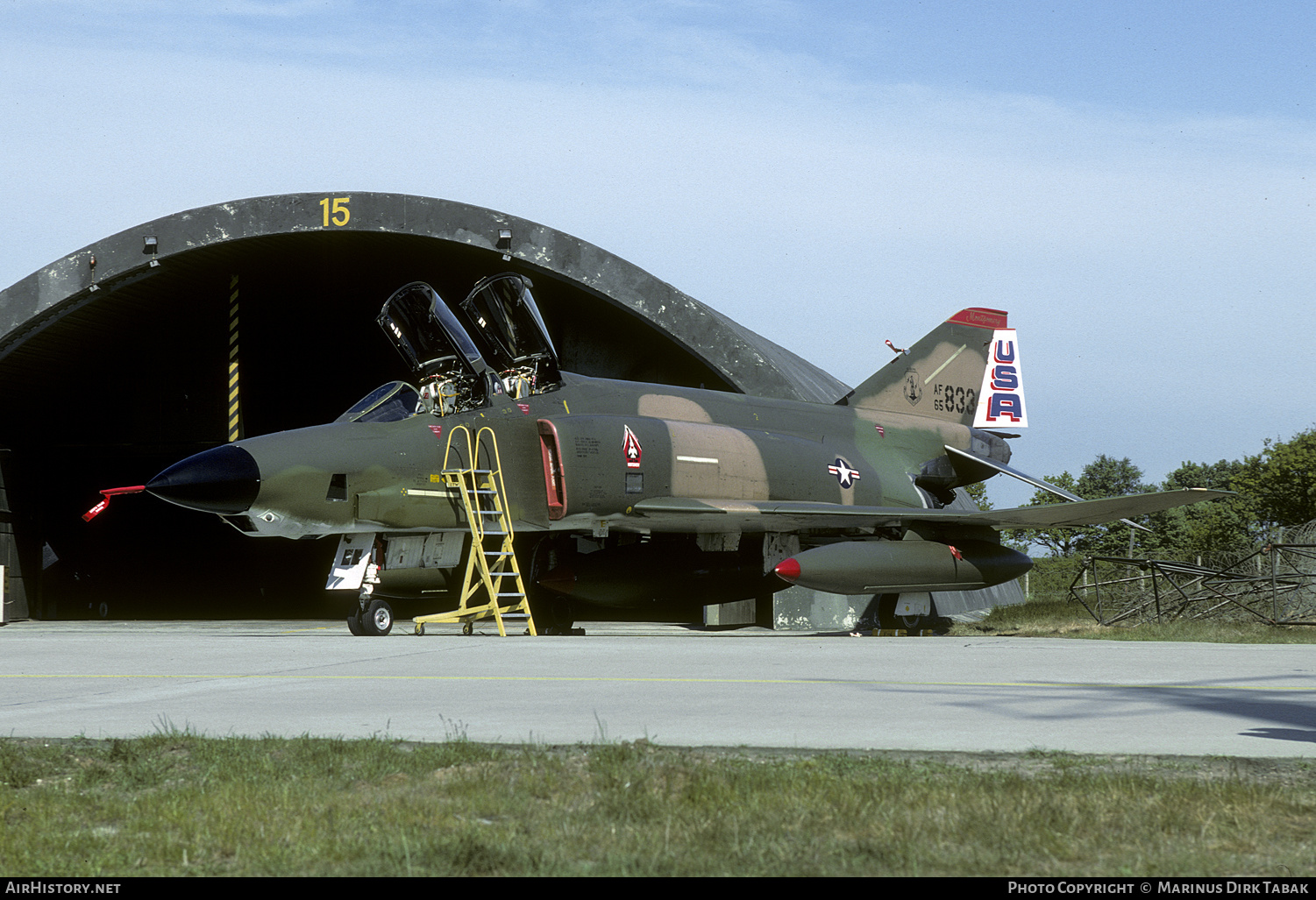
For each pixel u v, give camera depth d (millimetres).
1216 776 4961
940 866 3750
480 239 22328
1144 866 3709
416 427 15695
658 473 17125
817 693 7836
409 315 15641
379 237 23531
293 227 22312
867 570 17125
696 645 13141
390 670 9805
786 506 17844
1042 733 6039
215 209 22375
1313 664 10188
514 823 4305
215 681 8953
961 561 18422
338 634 17375
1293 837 4078
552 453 16328
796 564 16422
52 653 12023
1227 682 8594
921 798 4484
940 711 6906
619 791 4617
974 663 10422
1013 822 4141
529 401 16953
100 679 9156
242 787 4785
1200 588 20969
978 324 24250
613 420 16938
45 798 4797
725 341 22047
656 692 7922
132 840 4211
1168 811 4297
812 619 22984
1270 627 17734
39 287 22578
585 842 4008
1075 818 4207
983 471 23906
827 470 19859
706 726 6293
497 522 16391
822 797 4496
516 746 5609
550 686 8367
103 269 22484
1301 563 19891
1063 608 26656
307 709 7109
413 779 4992
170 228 22422
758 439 19156
